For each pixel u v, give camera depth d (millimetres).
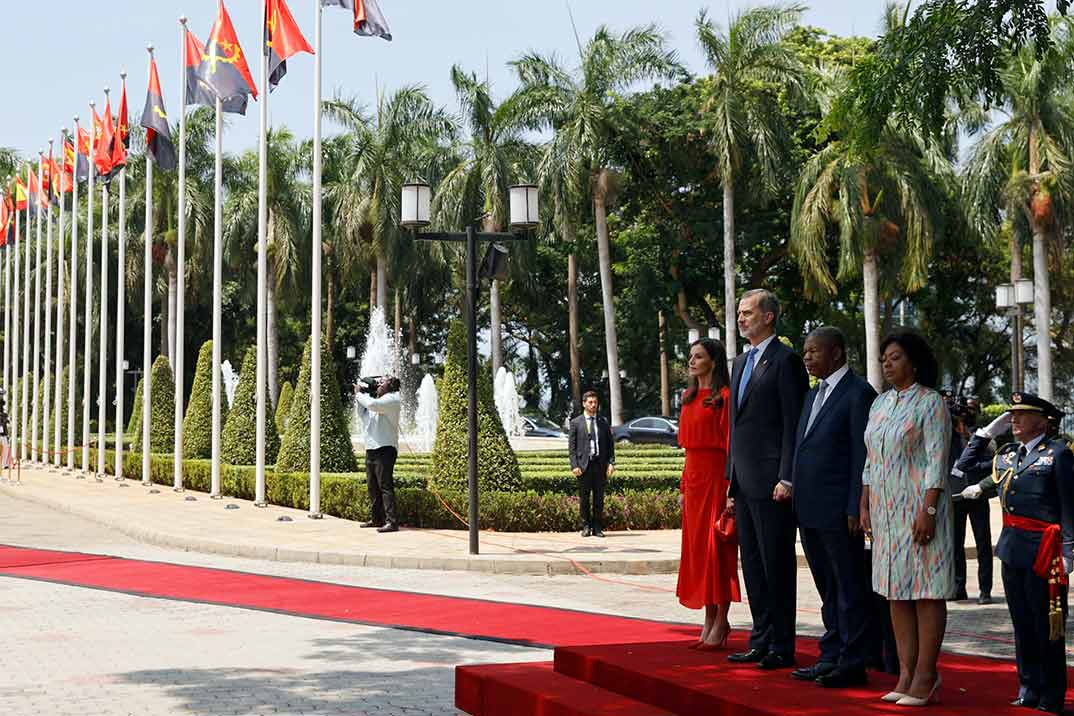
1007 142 33938
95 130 28500
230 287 60812
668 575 13805
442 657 8844
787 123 39406
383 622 10414
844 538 6133
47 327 34844
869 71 12148
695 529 7230
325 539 16203
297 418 22406
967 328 47406
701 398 7258
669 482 19734
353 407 59719
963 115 35344
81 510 21234
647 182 41219
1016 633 6617
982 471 8352
